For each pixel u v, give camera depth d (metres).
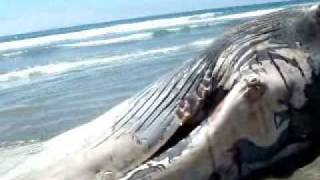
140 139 2.40
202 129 2.28
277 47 2.34
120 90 11.27
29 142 6.78
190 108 2.38
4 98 13.64
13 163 5.00
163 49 24.06
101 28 71.38
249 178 2.27
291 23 2.39
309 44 2.33
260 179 2.29
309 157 2.30
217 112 2.29
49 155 2.61
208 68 2.42
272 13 2.51
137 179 2.31
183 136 2.37
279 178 2.29
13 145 6.62
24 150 5.99
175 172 2.26
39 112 9.75
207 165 2.24
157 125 2.40
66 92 12.50
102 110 9.01
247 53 2.35
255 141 2.23
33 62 31.11
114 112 2.62
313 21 2.34
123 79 13.32
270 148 2.23
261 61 2.31
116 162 2.40
